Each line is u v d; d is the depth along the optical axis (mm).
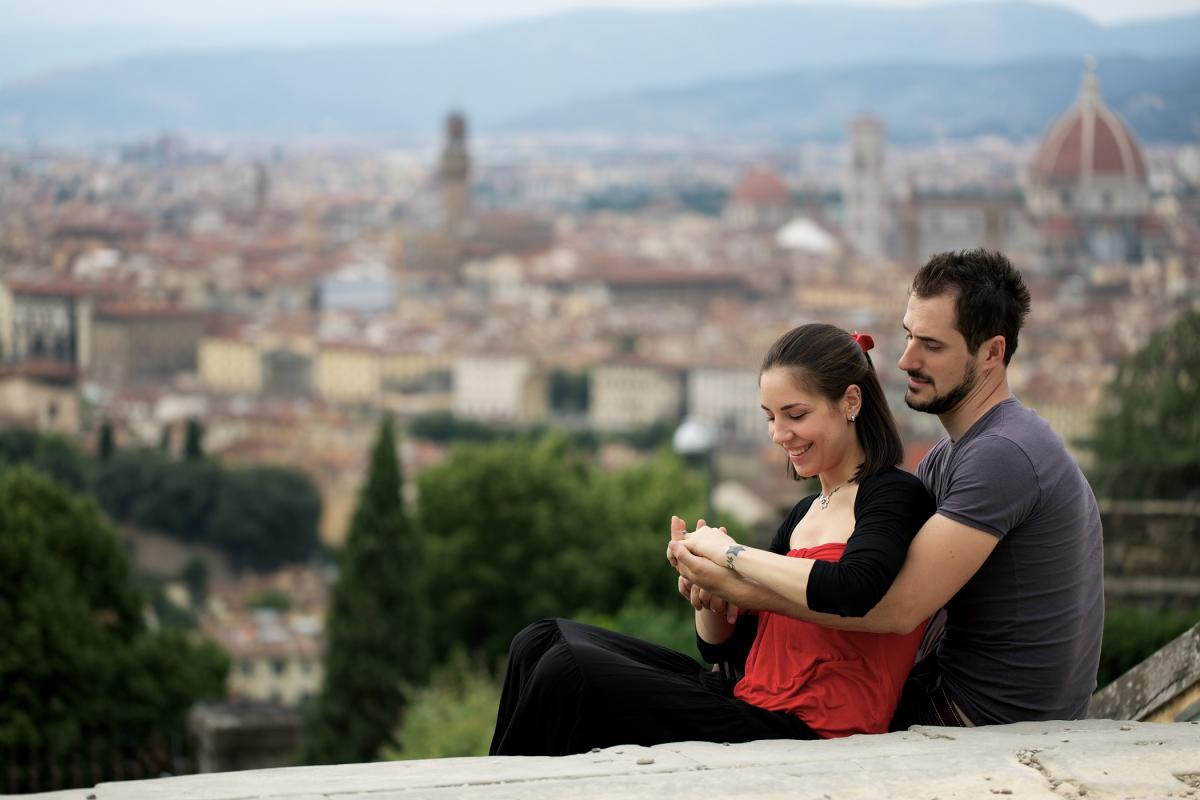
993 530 5895
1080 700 6250
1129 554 17531
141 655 28562
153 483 170750
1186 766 5070
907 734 5566
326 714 40344
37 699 26125
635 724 5816
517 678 6172
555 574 47062
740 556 5980
